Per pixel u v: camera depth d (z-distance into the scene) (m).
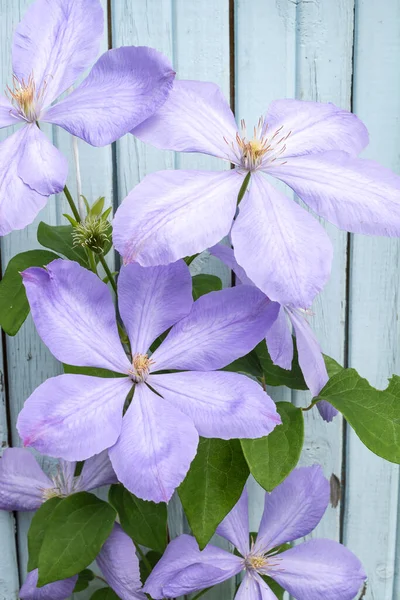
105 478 0.86
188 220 0.72
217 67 0.91
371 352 0.96
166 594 0.80
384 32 0.92
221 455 0.76
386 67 0.92
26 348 0.92
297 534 0.87
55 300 0.74
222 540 0.96
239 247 0.72
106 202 0.92
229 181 0.75
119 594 0.83
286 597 0.98
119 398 0.75
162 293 0.77
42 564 0.78
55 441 0.72
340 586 0.86
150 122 0.75
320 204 0.75
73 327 0.75
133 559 0.83
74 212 0.81
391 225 0.73
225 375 0.76
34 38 0.77
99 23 0.76
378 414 0.77
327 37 0.92
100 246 0.80
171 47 0.91
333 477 0.97
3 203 0.73
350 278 0.95
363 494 0.98
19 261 0.82
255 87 0.92
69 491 0.87
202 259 0.93
